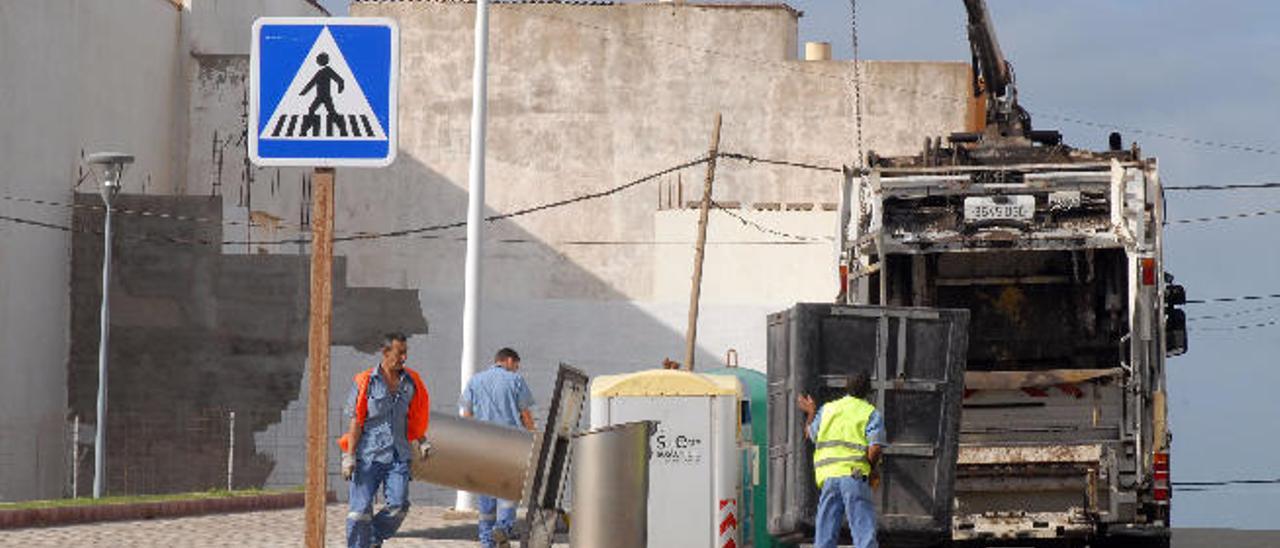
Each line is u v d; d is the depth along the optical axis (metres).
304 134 11.12
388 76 11.12
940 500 19.23
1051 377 22.23
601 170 67.31
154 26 58.91
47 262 52.12
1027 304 24.17
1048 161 24.38
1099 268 23.78
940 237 22.86
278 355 52.00
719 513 20.11
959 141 25.94
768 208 61.41
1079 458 22.11
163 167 59.34
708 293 61.50
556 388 13.29
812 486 19.14
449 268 67.12
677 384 20.19
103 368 42.91
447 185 67.19
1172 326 24.64
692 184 67.12
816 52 70.62
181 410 51.94
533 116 67.38
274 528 26.88
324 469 10.95
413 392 16.22
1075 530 22.06
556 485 13.42
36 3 52.03
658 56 67.38
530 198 67.38
